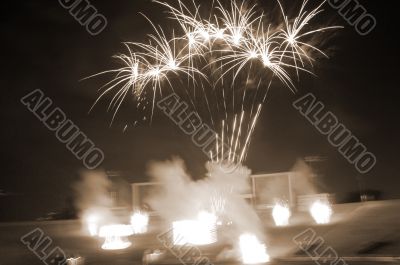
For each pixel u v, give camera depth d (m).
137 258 11.98
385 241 11.36
